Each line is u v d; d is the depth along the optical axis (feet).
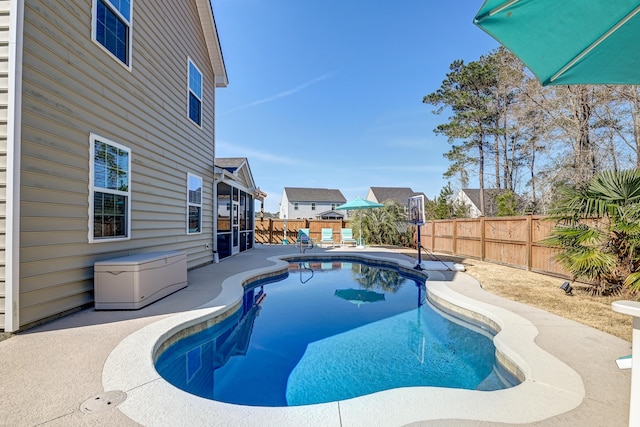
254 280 24.52
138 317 12.99
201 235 28.14
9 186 10.61
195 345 13.08
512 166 63.16
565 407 7.16
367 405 7.24
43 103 11.71
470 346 13.44
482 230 33.35
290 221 61.87
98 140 14.69
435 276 24.00
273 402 9.37
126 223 16.84
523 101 51.67
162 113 21.04
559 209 18.44
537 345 10.67
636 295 15.92
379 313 18.28
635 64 8.00
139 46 18.26
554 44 7.46
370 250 44.68
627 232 15.19
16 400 7.11
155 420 6.54
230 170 37.09
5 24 10.73
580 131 41.16
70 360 9.07
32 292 11.43
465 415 6.86
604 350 10.27
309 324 16.31
